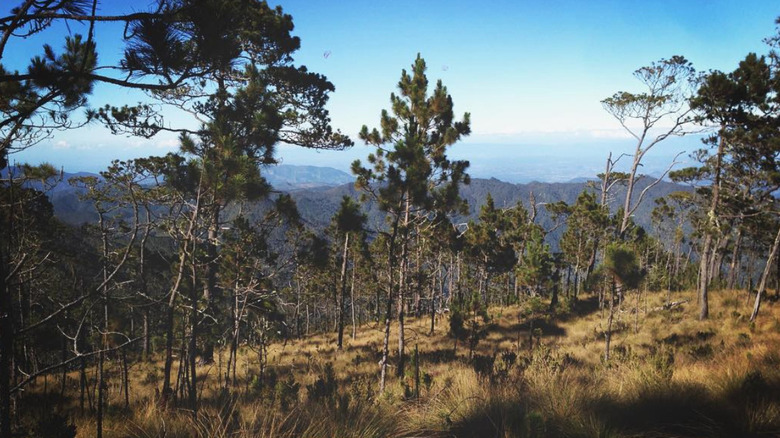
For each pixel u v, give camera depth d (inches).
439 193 591.8
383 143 614.9
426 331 1162.0
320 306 2094.0
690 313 989.8
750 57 810.8
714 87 812.0
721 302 1023.0
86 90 155.9
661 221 1769.2
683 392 172.1
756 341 554.9
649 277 1002.1
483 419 159.9
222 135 292.7
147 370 724.7
